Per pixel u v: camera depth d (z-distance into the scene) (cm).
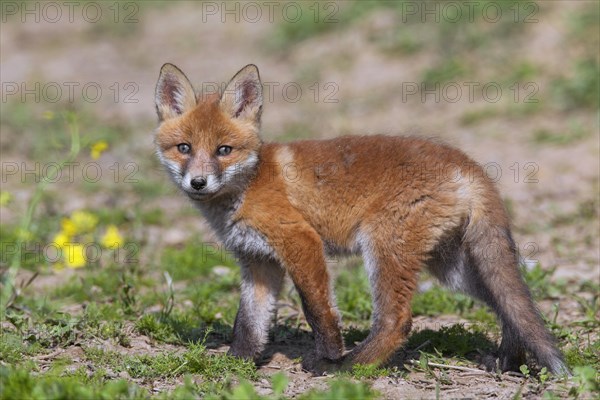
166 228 1695
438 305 1224
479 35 2588
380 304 957
